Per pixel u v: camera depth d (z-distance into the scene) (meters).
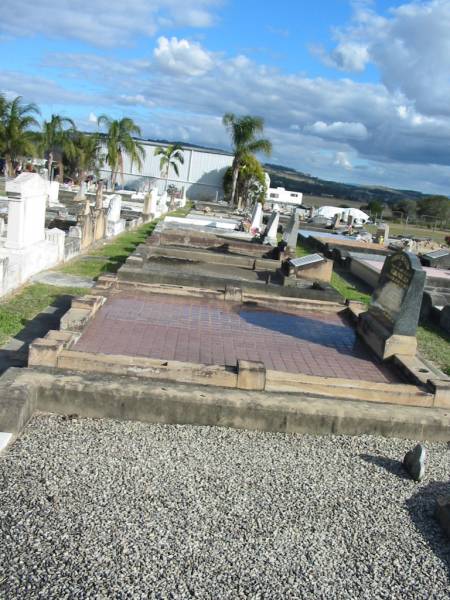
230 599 3.49
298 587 3.67
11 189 11.88
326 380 6.83
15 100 43.47
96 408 5.83
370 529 4.42
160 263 15.48
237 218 40.31
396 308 8.37
